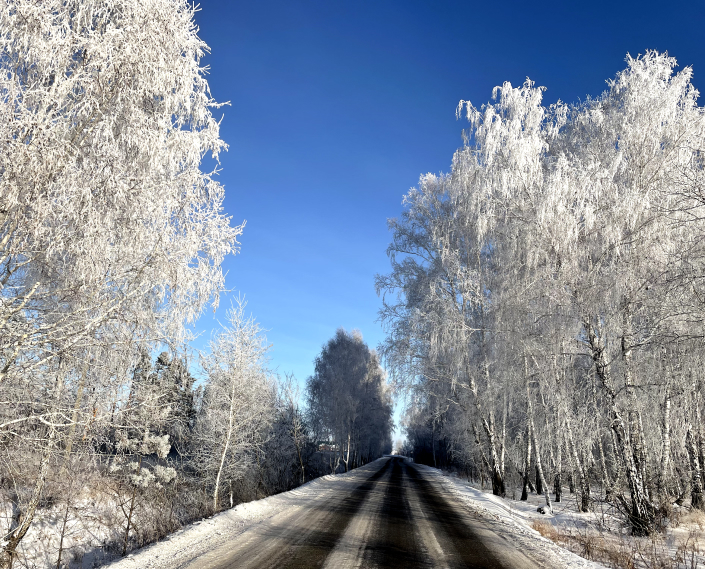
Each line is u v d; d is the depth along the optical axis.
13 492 9.63
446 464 43.91
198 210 8.77
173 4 7.81
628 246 12.02
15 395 7.03
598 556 8.22
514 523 11.31
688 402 12.05
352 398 38.03
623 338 11.77
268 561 6.57
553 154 17.53
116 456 9.99
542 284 12.93
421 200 22.59
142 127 7.68
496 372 17.44
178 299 8.73
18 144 5.61
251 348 17.77
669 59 13.36
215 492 15.38
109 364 8.26
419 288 21.77
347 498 14.77
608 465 16.80
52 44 6.35
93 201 6.83
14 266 6.90
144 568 6.18
